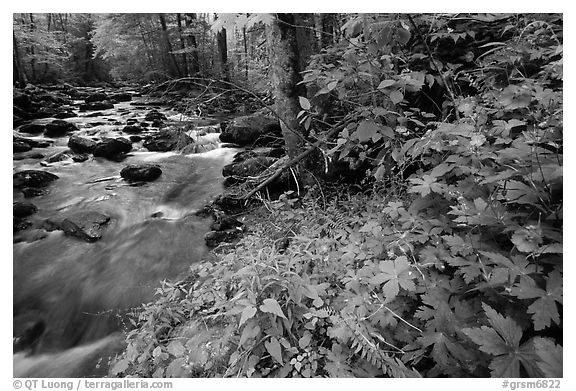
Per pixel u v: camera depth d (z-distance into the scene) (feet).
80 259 14.85
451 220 6.73
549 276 4.47
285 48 12.89
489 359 4.74
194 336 8.36
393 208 7.56
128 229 17.19
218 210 17.12
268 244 11.04
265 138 26.78
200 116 14.87
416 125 10.91
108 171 25.20
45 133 34.60
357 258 7.69
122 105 52.39
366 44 8.46
